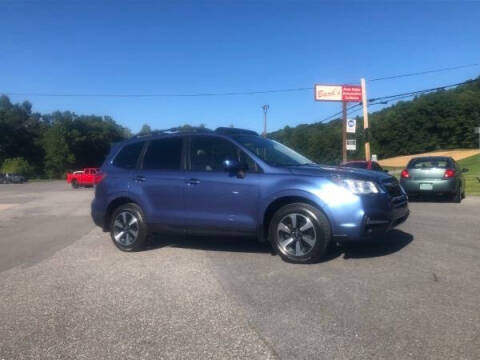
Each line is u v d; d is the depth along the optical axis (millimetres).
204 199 6797
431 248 6961
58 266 6738
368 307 4473
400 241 7523
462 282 5191
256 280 5543
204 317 4402
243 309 4566
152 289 5367
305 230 6113
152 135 7637
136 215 7426
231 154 6773
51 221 12508
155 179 7238
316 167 6500
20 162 94125
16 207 17375
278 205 6469
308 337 3848
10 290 5547
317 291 5016
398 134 115125
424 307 4422
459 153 93188
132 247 7516
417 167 14305
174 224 7082
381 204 6004
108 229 7891
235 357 3555
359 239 5922
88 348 3820
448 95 110312
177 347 3771
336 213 5941
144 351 3727
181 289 5316
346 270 5816
